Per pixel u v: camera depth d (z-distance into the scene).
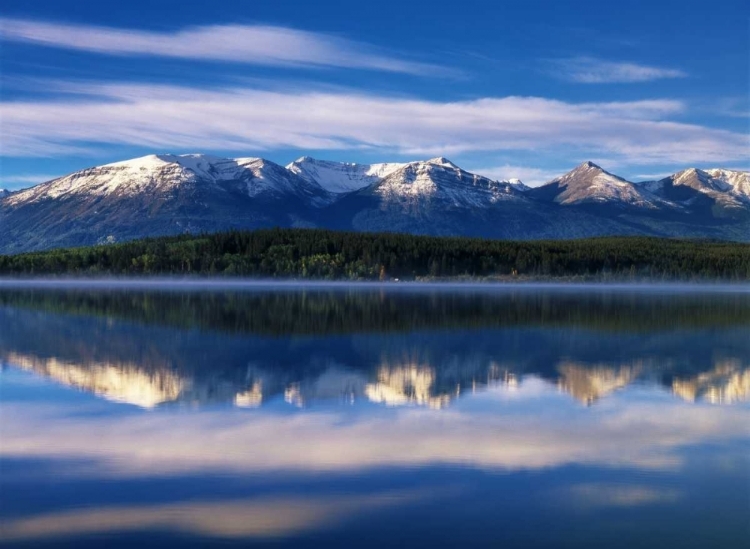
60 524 22.45
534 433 32.34
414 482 26.00
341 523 22.56
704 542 21.42
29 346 60.56
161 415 35.47
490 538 21.67
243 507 23.73
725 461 28.50
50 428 32.94
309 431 32.53
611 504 24.08
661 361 53.12
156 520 22.72
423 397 39.91
